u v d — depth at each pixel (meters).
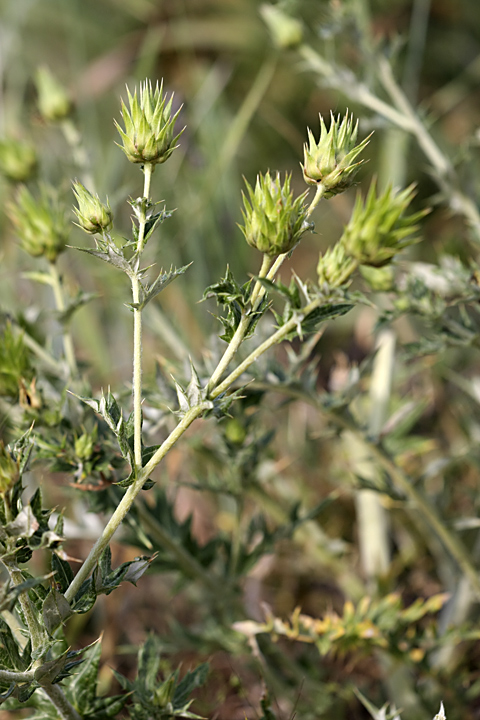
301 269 1.55
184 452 0.95
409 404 0.84
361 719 0.87
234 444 0.80
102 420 0.76
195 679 0.72
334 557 0.96
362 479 0.83
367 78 0.95
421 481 0.82
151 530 0.80
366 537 1.00
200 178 1.32
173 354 1.18
